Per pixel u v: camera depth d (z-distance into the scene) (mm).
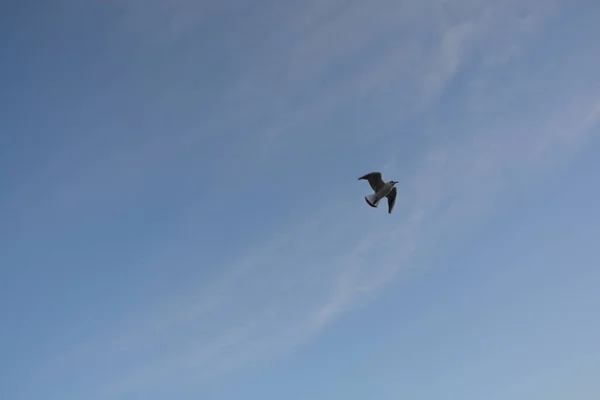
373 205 63312
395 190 64625
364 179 63969
